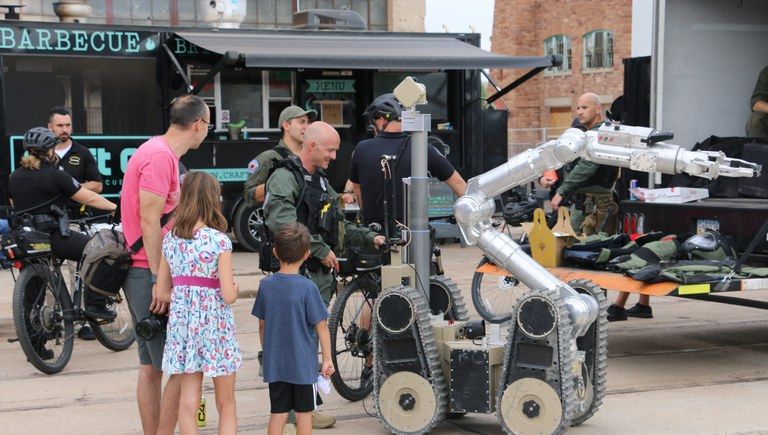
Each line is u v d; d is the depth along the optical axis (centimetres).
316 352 544
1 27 1322
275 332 536
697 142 979
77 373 773
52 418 648
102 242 574
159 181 540
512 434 566
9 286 1195
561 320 554
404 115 617
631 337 887
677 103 972
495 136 1608
